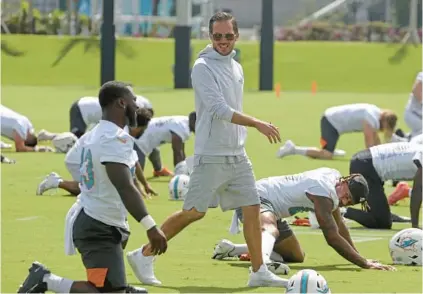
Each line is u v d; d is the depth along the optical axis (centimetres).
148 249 3197
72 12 17988
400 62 16375
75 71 16062
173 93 13988
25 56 16288
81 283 2712
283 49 16775
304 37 18650
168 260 3650
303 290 2806
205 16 19238
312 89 14638
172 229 3228
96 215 2691
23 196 5291
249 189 3191
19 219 4578
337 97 13675
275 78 16075
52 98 12744
